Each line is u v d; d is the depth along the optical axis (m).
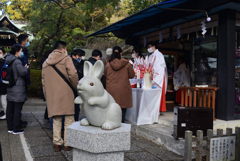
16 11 18.48
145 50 6.96
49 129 4.44
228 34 4.14
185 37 5.39
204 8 4.06
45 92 3.39
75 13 10.35
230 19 4.17
